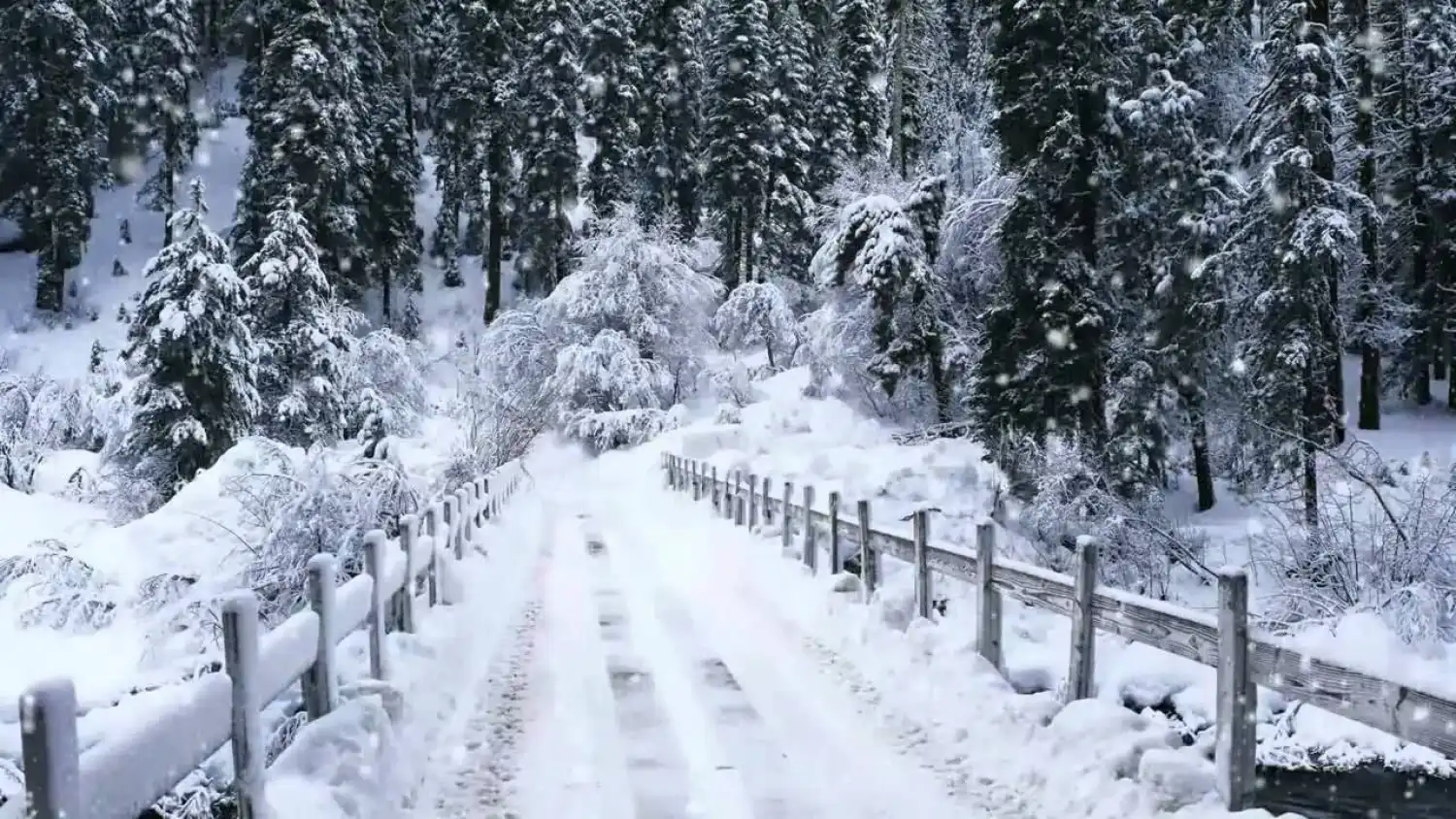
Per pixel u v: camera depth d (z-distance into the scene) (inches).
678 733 271.9
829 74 2183.8
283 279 1083.3
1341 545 504.1
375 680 259.1
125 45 2596.0
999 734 256.8
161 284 904.3
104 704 351.3
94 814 112.2
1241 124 813.9
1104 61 851.4
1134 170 903.1
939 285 1183.6
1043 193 845.8
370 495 496.7
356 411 987.9
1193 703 382.0
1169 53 968.3
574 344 1558.8
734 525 680.4
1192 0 976.9
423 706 280.5
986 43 923.4
